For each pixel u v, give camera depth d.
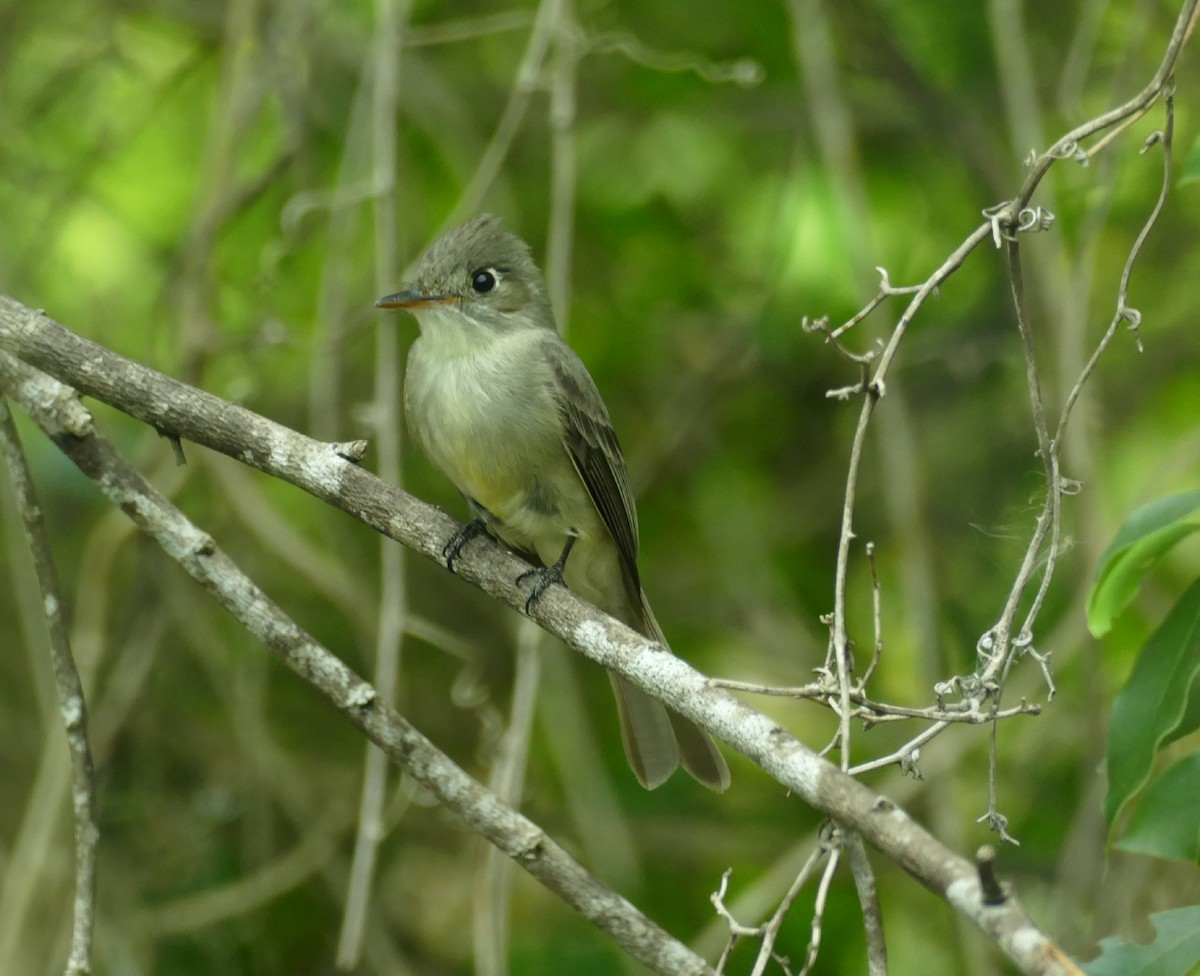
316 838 10.47
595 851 10.60
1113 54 11.77
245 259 12.19
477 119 12.62
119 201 12.77
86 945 5.97
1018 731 11.38
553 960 10.86
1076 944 9.09
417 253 12.11
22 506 6.20
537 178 12.66
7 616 11.40
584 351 12.73
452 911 11.90
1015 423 11.93
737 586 12.32
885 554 12.47
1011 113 10.27
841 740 5.00
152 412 6.16
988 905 3.92
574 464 8.17
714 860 11.43
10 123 12.00
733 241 12.80
